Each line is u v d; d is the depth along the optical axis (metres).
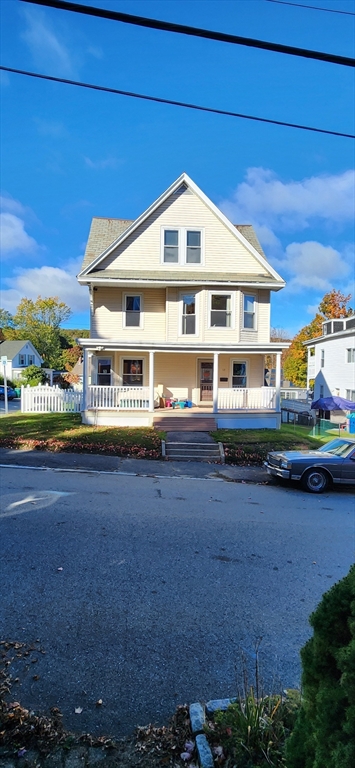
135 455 13.34
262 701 2.57
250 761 2.28
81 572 4.94
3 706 2.80
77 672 3.20
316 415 27.25
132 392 17.59
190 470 12.04
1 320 72.06
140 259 18.86
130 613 4.09
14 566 5.03
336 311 46.81
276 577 5.08
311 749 1.86
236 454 13.60
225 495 9.36
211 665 3.35
